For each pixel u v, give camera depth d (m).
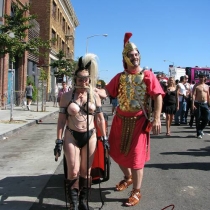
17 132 11.86
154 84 4.48
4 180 5.69
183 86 14.16
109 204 4.57
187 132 11.99
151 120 4.56
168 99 10.84
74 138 4.11
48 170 6.38
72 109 4.03
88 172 4.17
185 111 14.67
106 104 36.22
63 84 15.91
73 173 4.07
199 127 10.59
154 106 4.50
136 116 4.50
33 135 11.27
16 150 8.50
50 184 5.47
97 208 4.42
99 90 4.65
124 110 4.55
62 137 4.23
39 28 32.41
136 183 4.54
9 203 4.59
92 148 4.17
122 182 5.19
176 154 7.96
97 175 4.85
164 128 13.14
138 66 4.62
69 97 4.13
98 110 4.27
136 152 4.45
